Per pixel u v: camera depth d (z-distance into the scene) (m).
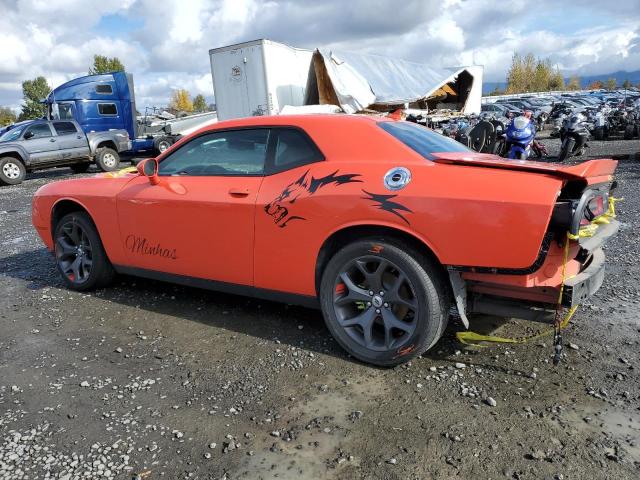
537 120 24.25
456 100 23.22
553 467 2.16
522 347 3.23
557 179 2.59
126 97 20.55
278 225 3.26
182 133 22.17
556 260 2.68
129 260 4.20
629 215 6.76
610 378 2.84
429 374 2.96
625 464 2.17
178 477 2.18
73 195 4.45
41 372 3.14
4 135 16.14
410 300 2.97
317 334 3.55
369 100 14.27
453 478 2.12
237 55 13.59
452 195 2.71
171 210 3.77
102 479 2.18
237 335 3.58
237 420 2.58
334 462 2.24
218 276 3.68
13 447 2.40
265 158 3.46
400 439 2.38
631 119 17.30
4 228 8.16
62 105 19.34
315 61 13.60
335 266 3.10
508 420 2.49
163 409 2.70
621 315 3.64
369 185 2.96
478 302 2.93
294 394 2.80
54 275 5.23
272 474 2.18
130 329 3.75
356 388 2.84
